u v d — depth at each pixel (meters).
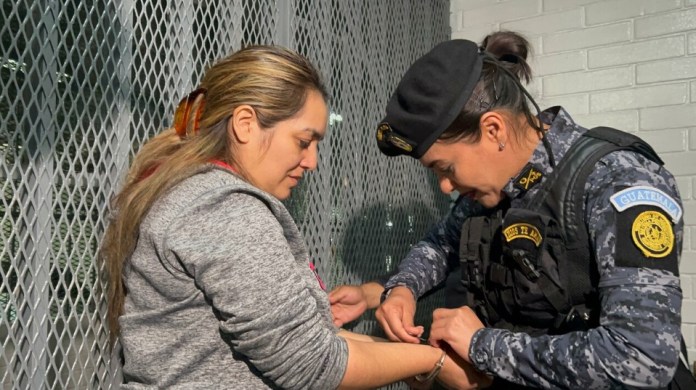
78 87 1.19
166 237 0.90
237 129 0.98
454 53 1.14
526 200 1.15
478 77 1.13
